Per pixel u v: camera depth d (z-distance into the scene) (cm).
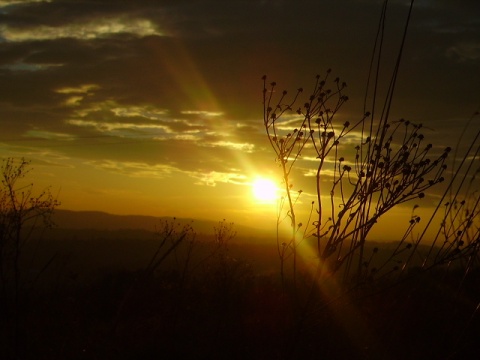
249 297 1019
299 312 461
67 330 673
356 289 446
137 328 749
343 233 438
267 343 687
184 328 769
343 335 516
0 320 608
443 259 423
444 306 512
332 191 448
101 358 640
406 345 497
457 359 480
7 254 579
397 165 423
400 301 512
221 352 710
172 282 884
